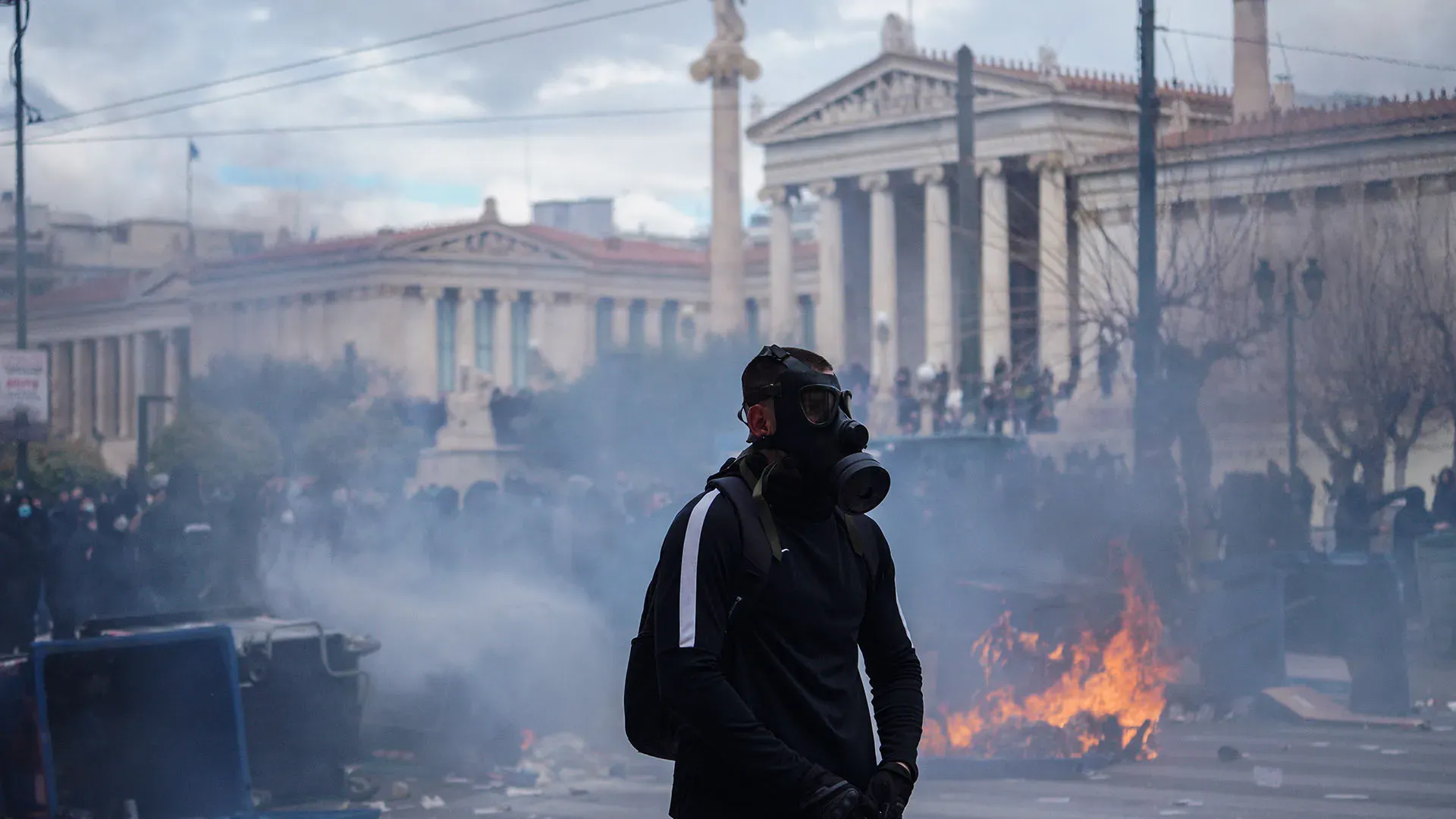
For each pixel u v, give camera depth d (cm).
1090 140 6059
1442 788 984
